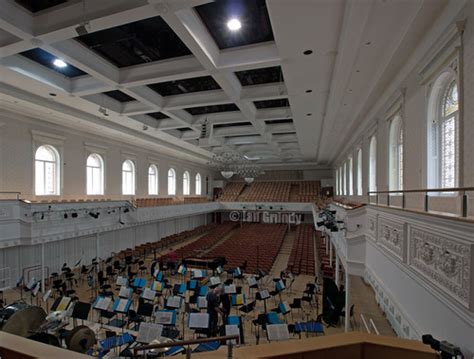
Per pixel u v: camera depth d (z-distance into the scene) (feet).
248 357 6.20
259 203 87.04
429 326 13.19
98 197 49.44
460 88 13.21
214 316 25.21
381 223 21.27
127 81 27.14
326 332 26.68
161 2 15.64
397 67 21.42
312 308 32.81
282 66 23.48
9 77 26.30
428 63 16.69
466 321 10.10
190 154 72.23
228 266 45.91
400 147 24.43
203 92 34.30
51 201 36.40
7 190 35.27
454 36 13.78
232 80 28.91
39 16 18.65
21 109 34.81
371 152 33.53
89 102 33.96
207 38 21.66
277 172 102.73
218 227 84.79
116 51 24.48
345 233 27.45
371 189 33.45
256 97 32.09
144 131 50.01
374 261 23.39
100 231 44.16
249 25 20.95
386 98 25.89
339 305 28.17
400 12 15.34
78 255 44.98
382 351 7.17
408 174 20.53
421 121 18.10
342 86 25.71
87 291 36.24
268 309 32.19
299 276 44.34
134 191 59.21
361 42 18.35
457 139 15.11
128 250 52.75
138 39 22.71
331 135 47.83
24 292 34.06
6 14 17.48
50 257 40.29
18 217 32.32
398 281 17.58
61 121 40.06
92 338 16.10
